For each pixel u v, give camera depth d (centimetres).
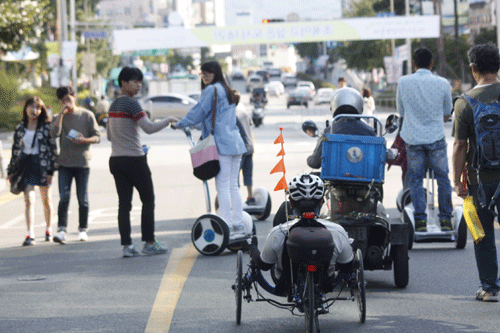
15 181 1280
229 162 1110
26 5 3434
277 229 664
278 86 11794
